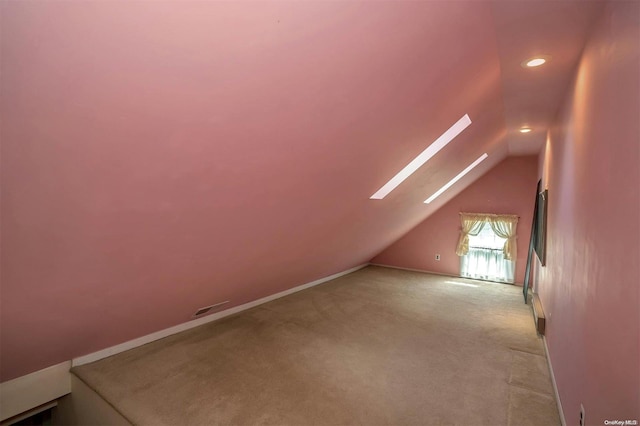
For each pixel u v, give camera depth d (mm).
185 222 2000
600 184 1554
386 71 1732
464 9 1567
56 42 892
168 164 1520
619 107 1305
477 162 4992
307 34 1256
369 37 1438
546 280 3654
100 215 1571
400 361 3016
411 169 3449
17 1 780
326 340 3459
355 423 2154
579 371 1843
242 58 1212
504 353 3209
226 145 1609
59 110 1064
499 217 6246
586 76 1947
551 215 3467
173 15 956
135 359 2969
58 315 2109
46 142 1137
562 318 2451
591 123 1771
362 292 5344
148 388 2529
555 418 2234
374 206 3807
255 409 2291
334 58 1455
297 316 4168
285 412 2262
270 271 3768
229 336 3520
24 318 1942
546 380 2717
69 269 1783
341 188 2818
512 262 6164
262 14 1081
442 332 3730
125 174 1440
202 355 3078
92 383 2580
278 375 2740
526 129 4156
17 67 907
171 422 2156
